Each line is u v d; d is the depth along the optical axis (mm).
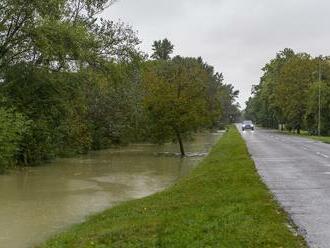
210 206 11914
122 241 9312
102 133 48094
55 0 28641
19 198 18719
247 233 8656
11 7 28219
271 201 12211
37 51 30406
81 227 12109
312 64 80500
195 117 39906
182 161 34906
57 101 32375
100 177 25500
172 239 8820
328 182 16109
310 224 9641
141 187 21656
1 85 30734
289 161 24281
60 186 22109
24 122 28000
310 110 70062
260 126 152625
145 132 49344
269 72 102938
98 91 46062
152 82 41062
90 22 37344
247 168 20172
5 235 12500
